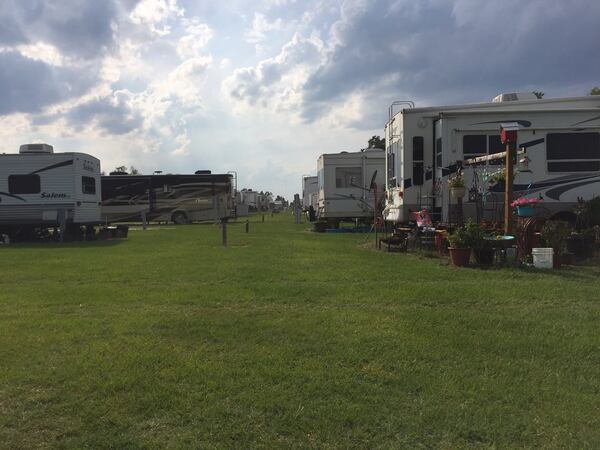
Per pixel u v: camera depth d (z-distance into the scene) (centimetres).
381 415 334
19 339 505
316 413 337
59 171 1841
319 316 581
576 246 995
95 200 2019
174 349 470
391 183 1389
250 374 405
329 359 438
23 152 1856
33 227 1891
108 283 828
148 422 330
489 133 1197
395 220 1329
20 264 1068
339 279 820
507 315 574
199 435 313
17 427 326
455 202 1192
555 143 1191
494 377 395
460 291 701
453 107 1254
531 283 755
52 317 600
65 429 322
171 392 372
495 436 307
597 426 318
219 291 734
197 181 3073
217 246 1426
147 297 702
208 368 418
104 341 498
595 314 574
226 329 533
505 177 1004
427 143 1259
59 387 385
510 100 1276
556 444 297
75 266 1026
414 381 387
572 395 361
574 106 1237
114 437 312
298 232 2091
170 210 3067
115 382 389
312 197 3484
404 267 938
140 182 3059
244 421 329
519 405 346
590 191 1191
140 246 1480
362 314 586
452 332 509
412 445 300
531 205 996
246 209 4450
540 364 421
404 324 541
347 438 308
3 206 1841
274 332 520
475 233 946
